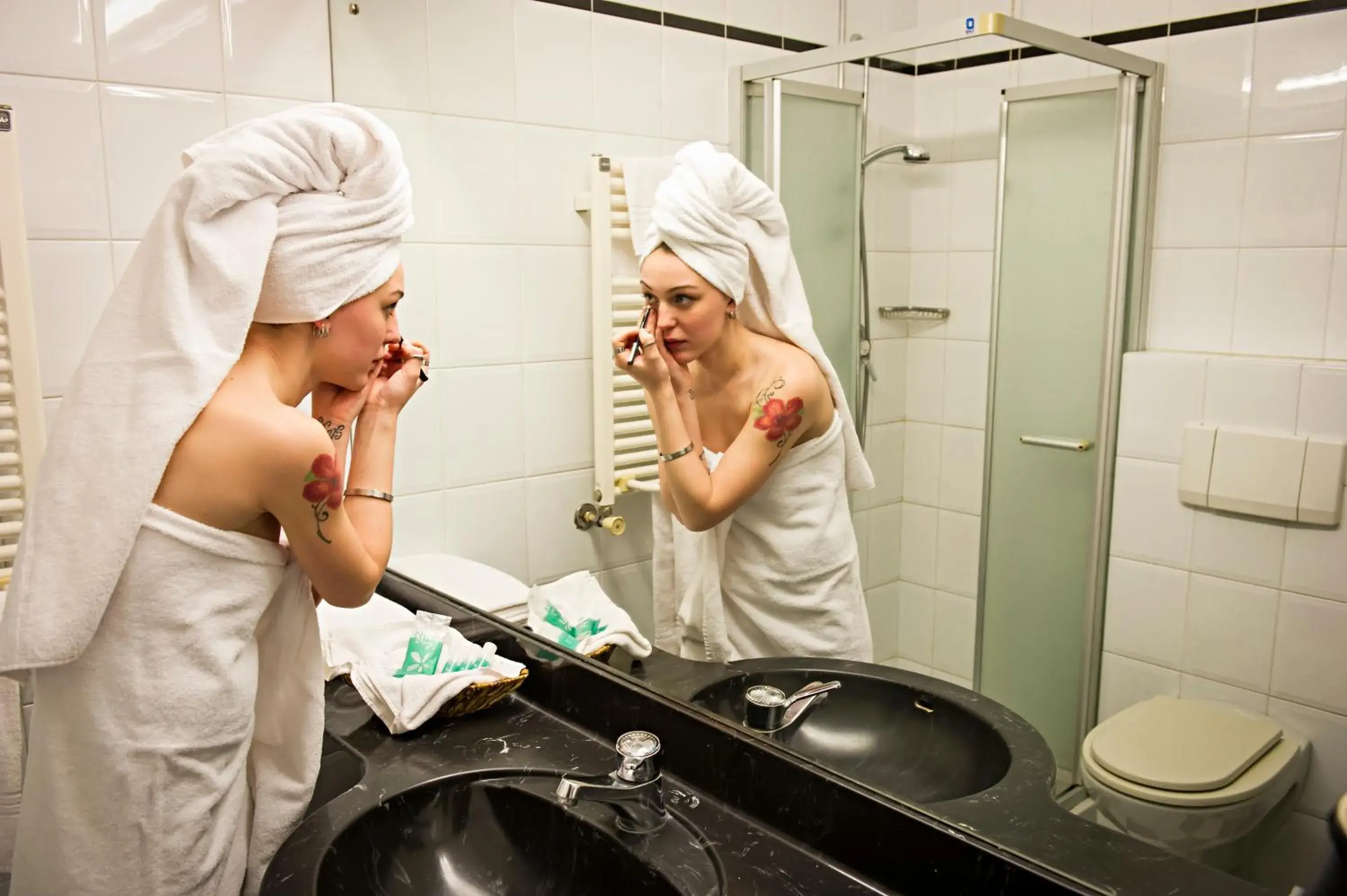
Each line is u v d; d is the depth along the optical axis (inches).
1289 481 28.2
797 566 43.9
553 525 57.3
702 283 45.9
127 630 34.8
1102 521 33.2
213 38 57.9
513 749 48.6
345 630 56.5
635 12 51.3
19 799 52.8
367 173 37.9
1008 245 35.3
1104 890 31.8
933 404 38.2
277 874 37.2
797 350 42.8
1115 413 32.6
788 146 43.8
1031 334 35.0
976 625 37.2
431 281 61.8
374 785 44.3
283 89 60.8
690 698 47.8
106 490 33.7
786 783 40.8
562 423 55.3
